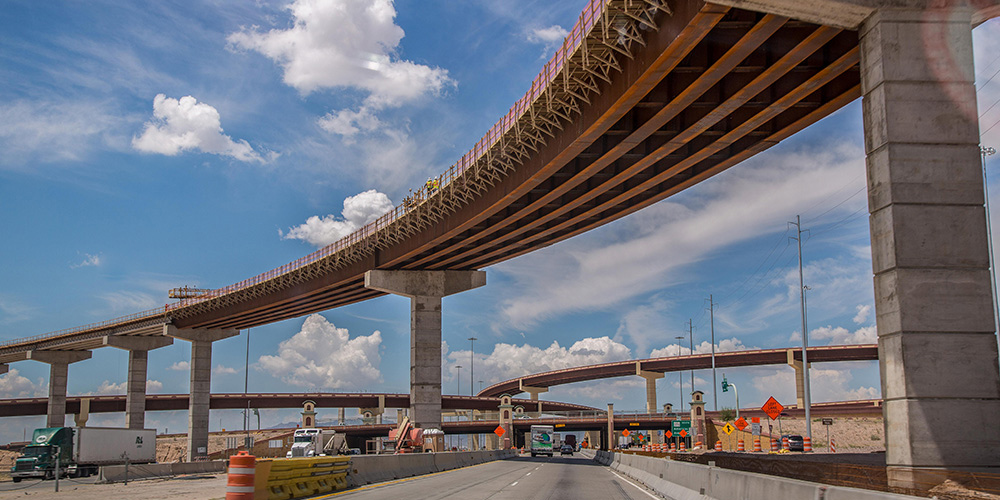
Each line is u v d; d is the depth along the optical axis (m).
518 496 24.95
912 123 22.31
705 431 102.25
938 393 20.97
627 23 33.66
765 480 15.01
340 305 100.12
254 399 134.62
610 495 25.95
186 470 50.53
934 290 21.48
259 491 21.39
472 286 81.19
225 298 99.25
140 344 115.88
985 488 17.58
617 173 48.25
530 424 120.06
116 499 25.38
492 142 52.09
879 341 22.34
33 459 48.19
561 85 41.12
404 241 72.62
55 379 120.75
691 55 34.66
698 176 49.72
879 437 109.75
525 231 65.44
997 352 21.16
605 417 115.25
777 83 37.12
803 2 23.33
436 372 78.44
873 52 23.20
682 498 22.80
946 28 22.81
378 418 124.12
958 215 21.86
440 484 31.67
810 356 130.00
